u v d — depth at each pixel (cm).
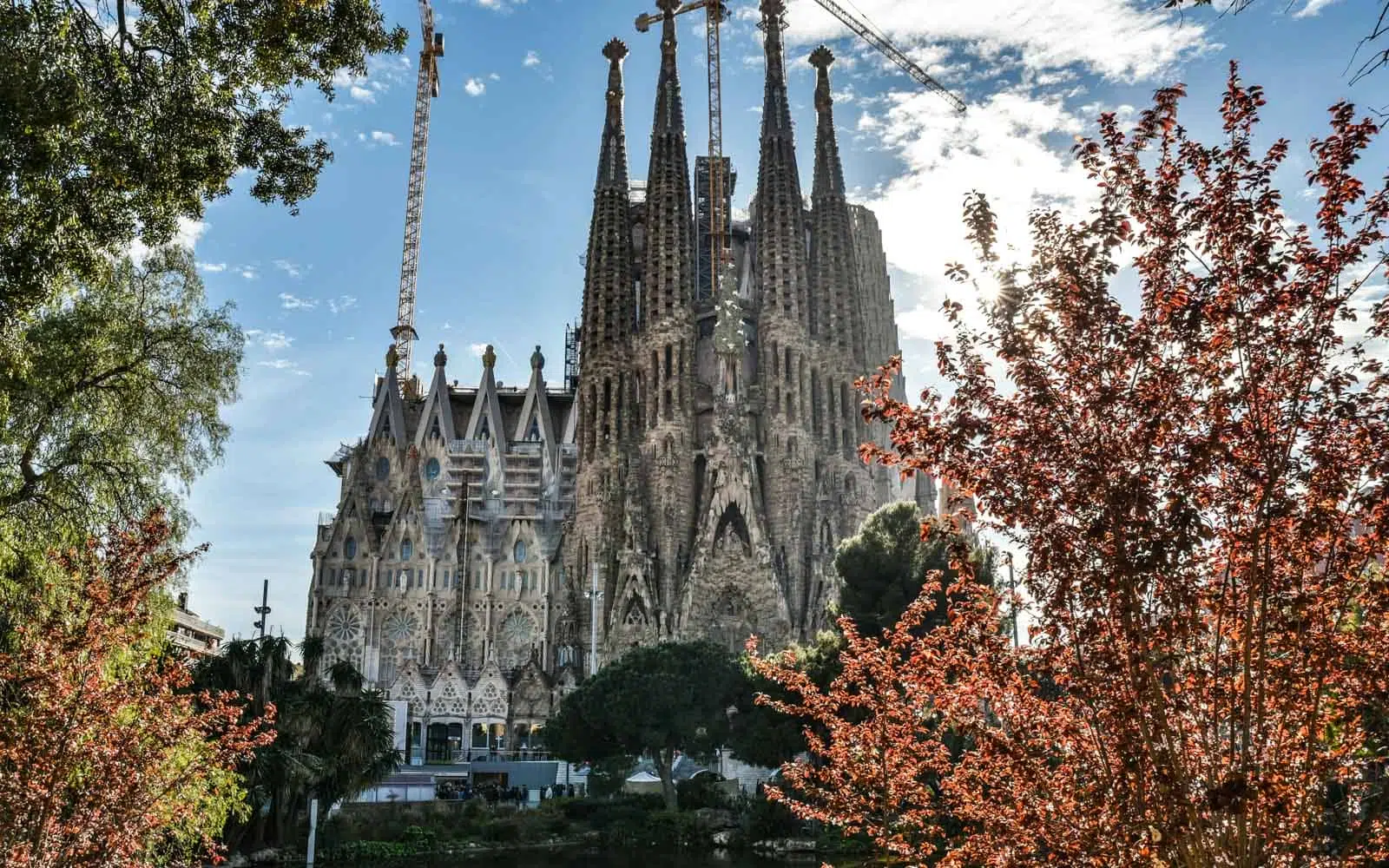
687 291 15950
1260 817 1306
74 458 3434
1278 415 1348
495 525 16788
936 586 2278
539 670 15025
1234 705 1348
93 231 2491
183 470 3784
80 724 2391
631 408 15788
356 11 2575
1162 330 1429
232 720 2778
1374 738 1453
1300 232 1376
